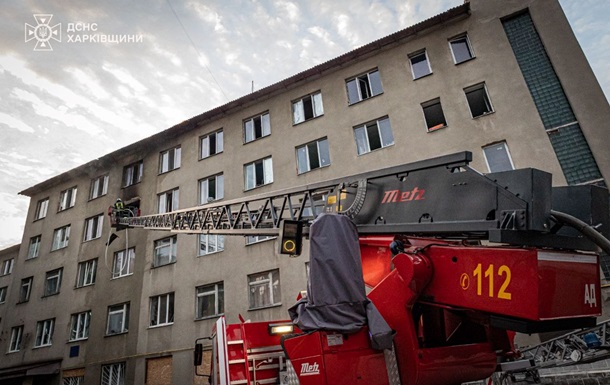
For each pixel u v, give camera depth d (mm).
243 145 17812
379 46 15625
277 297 14133
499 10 14023
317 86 16859
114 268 19219
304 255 13945
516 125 12234
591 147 11141
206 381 14078
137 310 17016
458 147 12797
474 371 3881
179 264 16781
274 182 15977
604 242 2674
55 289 21078
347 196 4664
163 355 15336
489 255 2922
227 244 15859
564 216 2904
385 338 3318
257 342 6305
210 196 18047
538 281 2545
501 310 2719
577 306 2752
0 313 26531
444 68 14195
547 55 12828
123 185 21500
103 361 16766
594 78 11828
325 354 3604
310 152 15953
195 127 19969
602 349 7250
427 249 3518
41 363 18547
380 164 13852
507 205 2898
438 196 3549
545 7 13312
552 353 8102
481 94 13453
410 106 14219
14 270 23703
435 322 3908
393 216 3898
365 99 15344
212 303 15445
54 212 23844
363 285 3777
